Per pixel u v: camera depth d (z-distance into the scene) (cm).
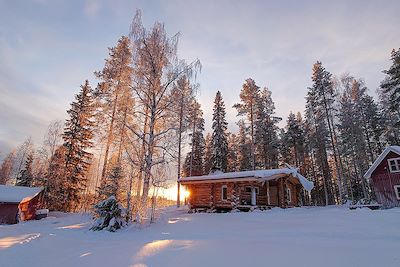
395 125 2941
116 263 614
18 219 2250
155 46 1634
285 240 838
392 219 1164
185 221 1534
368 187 4119
